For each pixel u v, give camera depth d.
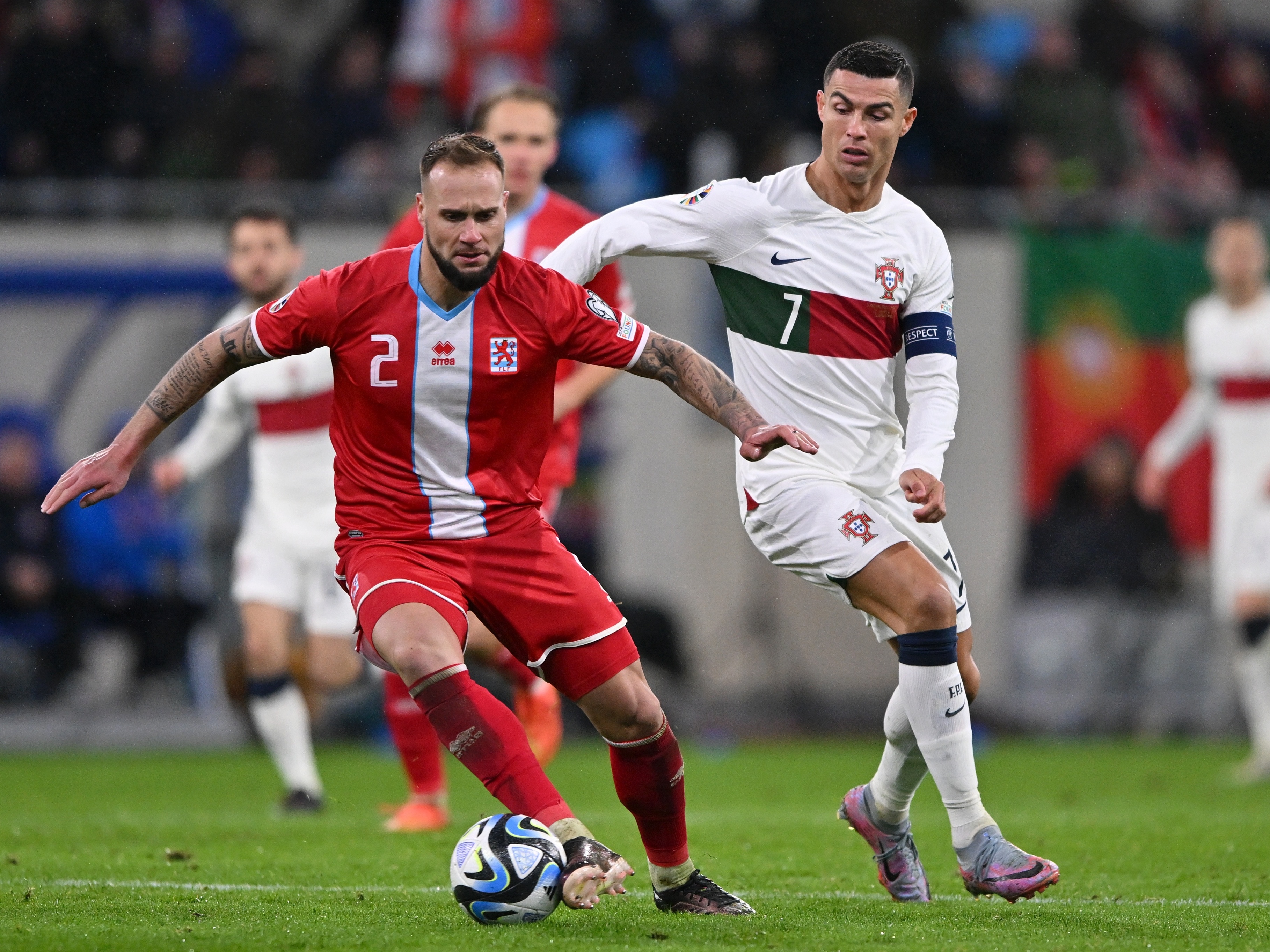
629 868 14.84
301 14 60.34
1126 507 49.59
